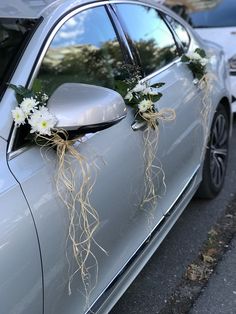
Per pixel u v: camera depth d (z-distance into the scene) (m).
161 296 3.08
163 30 3.55
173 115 3.02
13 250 1.74
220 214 4.05
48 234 1.89
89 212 2.14
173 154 3.15
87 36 2.65
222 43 6.30
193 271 3.31
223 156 4.33
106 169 2.31
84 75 2.54
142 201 2.73
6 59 2.13
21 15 2.31
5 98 1.98
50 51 2.29
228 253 3.51
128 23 3.09
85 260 2.14
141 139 2.66
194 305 3.00
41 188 1.91
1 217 1.73
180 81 3.37
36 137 1.96
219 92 3.99
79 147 2.18
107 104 2.05
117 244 2.50
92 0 2.76
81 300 2.19
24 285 1.79
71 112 1.97
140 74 2.96
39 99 2.02
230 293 3.09
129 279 2.66
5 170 1.83
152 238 2.90
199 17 6.86
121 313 2.93
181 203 3.36
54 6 2.44
